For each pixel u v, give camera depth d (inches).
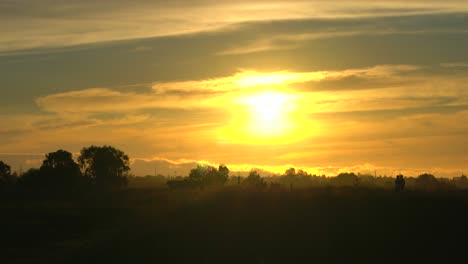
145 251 2129.7
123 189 3912.4
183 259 2042.3
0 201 3353.8
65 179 3865.7
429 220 2299.5
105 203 3166.8
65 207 3065.9
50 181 3846.0
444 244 2105.1
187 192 3065.9
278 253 2096.5
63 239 2349.9
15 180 4067.4
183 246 2180.1
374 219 2338.8
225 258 2053.4
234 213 2507.4
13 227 2559.1
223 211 2546.8
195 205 2677.2
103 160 4175.7
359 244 2135.8
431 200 2504.9
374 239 2166.6
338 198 2591.0
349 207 2476.6
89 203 3201.3
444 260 1977.1
